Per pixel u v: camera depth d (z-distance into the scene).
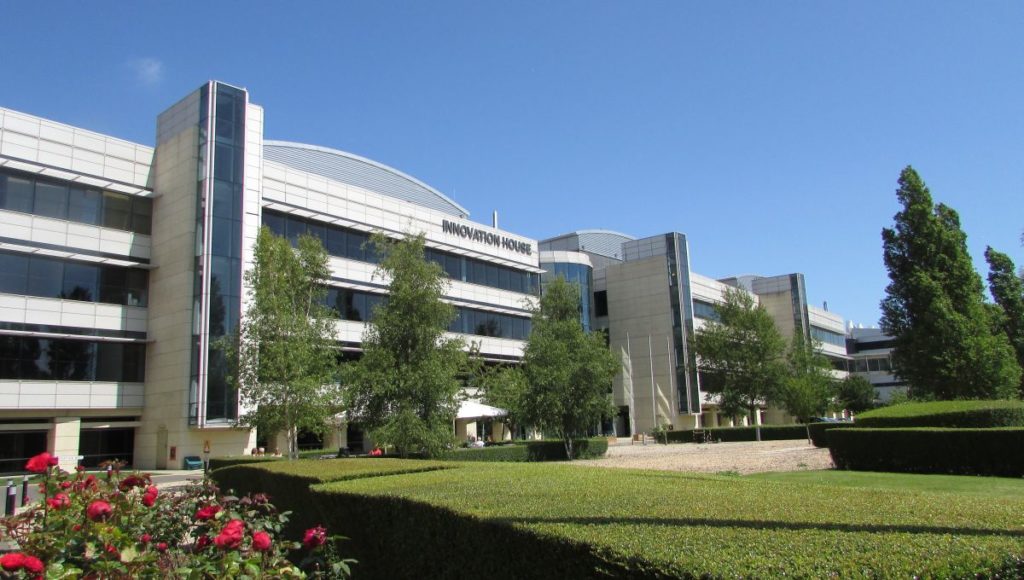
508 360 48.72
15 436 29.34
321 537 6.14
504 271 50.38
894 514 5.39
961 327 34.31
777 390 53.25
